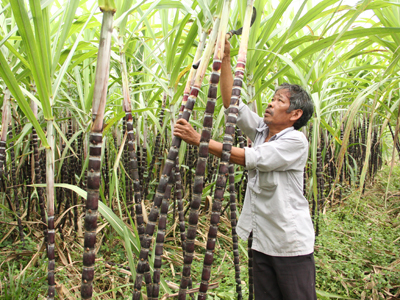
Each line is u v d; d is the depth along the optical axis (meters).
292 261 1.47
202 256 2.75
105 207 1.54
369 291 2.32
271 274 1.57
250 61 1.94
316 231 2.94
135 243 1.67
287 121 1.57
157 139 2.91
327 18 2.32
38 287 1.92
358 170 4.84
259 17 1.76
